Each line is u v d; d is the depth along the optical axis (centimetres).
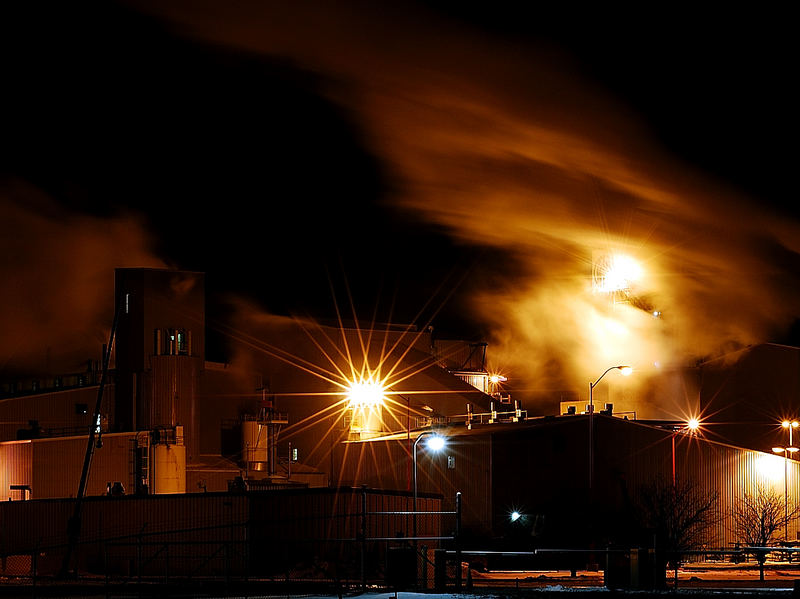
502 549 8206
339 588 3897
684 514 8662
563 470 8756
